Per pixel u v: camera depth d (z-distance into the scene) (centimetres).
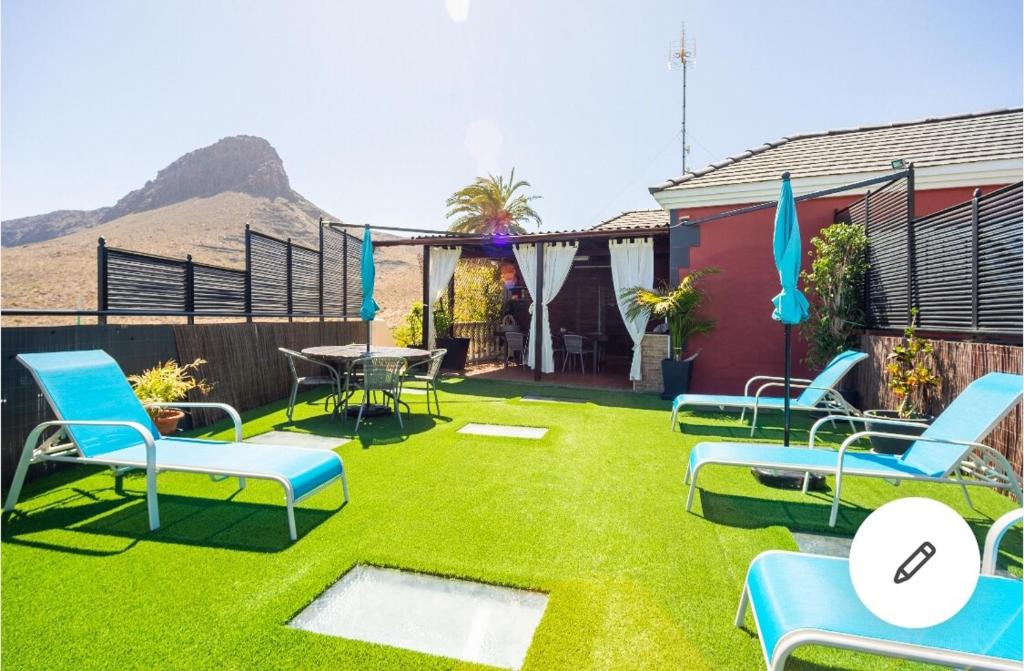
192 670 182
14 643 195
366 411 636
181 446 348
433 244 1040
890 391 554
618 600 227
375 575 253
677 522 316
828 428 597
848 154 832
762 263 819
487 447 490
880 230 623
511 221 2422
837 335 677
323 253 897
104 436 337
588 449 487
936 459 321
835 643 143
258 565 256
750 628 208
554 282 1000
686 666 186
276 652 193
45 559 261
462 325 1234
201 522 309
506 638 206
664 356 859
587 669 184
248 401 673
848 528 313
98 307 476
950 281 464
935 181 724
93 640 197
